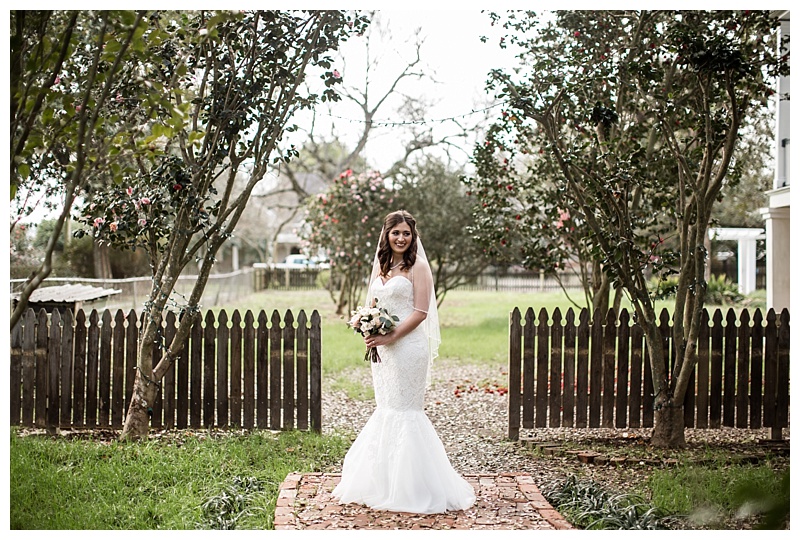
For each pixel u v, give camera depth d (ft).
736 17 17.76
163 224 17.85
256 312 55.42
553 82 17.72
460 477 14.32
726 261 75.15
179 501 13.87
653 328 18.44
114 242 18.19
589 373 19.43
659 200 20.40
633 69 17.99
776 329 18.99
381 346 14.33
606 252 18.08
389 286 14.51
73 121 12.53
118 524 12.91
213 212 17.99
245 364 19.30
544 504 13.76
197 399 19.29
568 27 18.85
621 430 21.01
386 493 13.67
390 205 44.68
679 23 17.20
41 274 10.16
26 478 14.69
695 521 12.72
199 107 17.19
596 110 17.89
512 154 23.59
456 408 24.18
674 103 17.78
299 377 19.39
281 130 17.47
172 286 18.08
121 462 15.90
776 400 19.06
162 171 16.93
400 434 13.82
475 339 40.83
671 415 18.62
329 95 17.40
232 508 13.56
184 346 19.13
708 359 18.95
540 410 19.52
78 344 19.19
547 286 87.40
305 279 89.71
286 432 19.35
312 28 17.20
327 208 45.27
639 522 12.74
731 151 17.11
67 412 19.26
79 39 13.38
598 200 18.80
